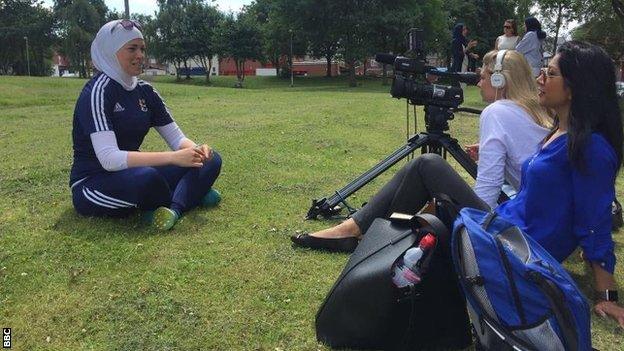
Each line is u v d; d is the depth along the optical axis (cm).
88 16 5688
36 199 434
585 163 234
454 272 221
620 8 1453
